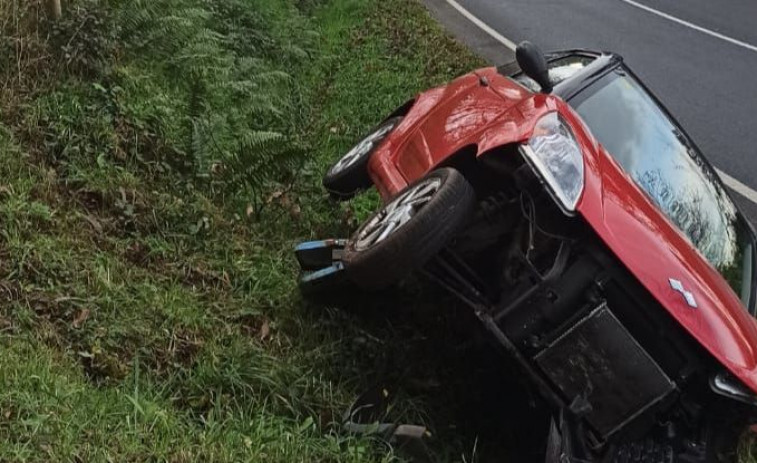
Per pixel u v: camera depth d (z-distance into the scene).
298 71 9.16
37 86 5.23
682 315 3.64
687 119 10.08
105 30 5.82
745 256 4.74
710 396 3.79
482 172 4.43
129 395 3.63
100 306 4.10
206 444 3.48
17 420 3.17
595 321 3.70
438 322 4.95
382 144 5.50
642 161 4.79
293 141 7.05
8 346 3.61
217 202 5.52
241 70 7.41
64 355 3.72
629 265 3.69
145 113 5.57
